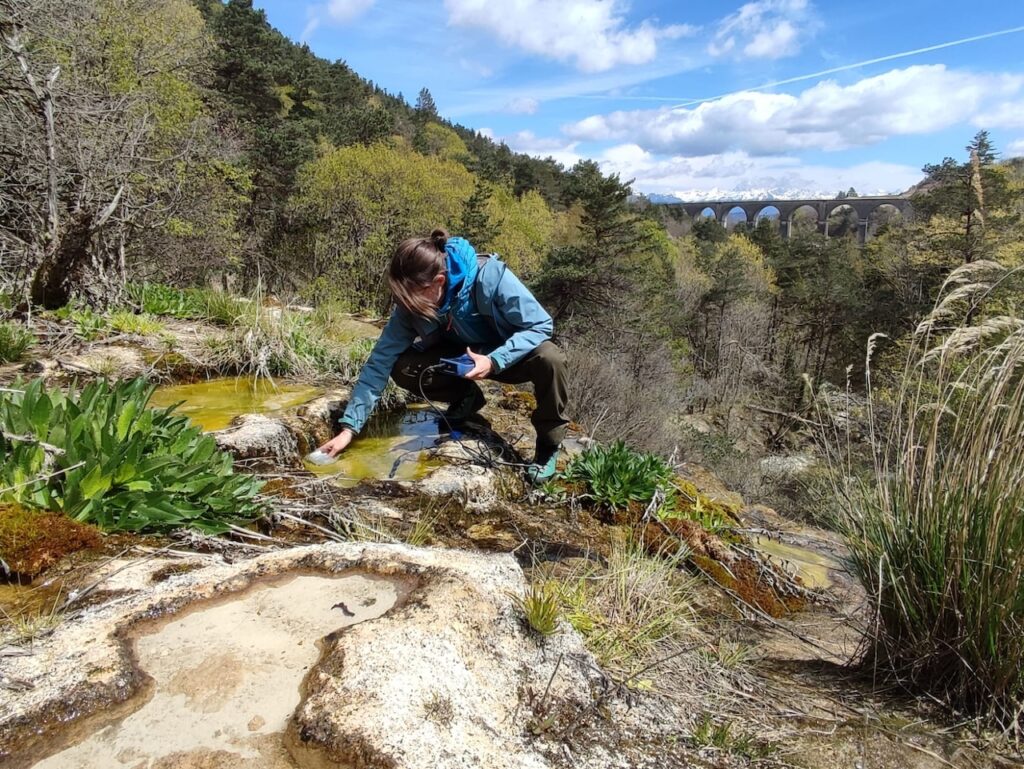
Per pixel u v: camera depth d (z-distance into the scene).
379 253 20.27
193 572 1.56
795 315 35.69
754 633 2.31
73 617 1.39
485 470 3.01
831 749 1.45
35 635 1.30
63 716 1.07
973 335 1.82
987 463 1.71
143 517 1.89
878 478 1.97
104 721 1.08
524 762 1.14
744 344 31.72
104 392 2.34
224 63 25.61
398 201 21.31
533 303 2.82
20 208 5.50
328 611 1.42
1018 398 1.70
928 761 1.45
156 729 1.07
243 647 1.29
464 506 2.76
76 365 3.69
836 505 2.22
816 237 39.47
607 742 1.29
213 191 14.60
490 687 1.29
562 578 2.15
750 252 54.50
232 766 1.01
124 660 1.21
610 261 23.16
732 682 1.76
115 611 1.38
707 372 33.31
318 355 4.64
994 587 1.61
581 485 3.13
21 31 5.52
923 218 23.19
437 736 1.11
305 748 1.05
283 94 33.59
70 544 1.72
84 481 1.86
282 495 2.48
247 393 3.87
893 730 1.54
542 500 3.02
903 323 24.92
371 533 2.25
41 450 1.93
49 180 4.95
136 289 5.45
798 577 2.97
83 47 8.46
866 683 1.85
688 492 3.44
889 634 1.89
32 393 2.08
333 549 1.67
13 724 1.04
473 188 26.77
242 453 2.79
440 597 1.44
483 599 1.49
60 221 5.36
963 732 1.57
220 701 1.14
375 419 3.78
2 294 4.59
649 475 3.14
